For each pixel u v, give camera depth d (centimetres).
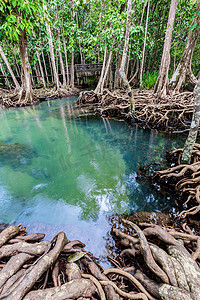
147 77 1380
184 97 808
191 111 673
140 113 774
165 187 328
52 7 1245
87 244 216
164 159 437
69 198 308
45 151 514
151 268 151
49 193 323
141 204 289
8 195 320
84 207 284
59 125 775
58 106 1206
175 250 166
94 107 1082
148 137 599
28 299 129
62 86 1716
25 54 1154
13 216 269
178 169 338
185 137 580
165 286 137
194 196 276
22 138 621
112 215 266
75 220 258
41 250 179
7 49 1603
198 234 225
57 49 1496
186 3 1056
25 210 282
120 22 830
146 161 434
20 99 1248
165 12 1255
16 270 158
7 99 1242
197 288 130
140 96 897
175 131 639
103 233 233
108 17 888
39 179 372
